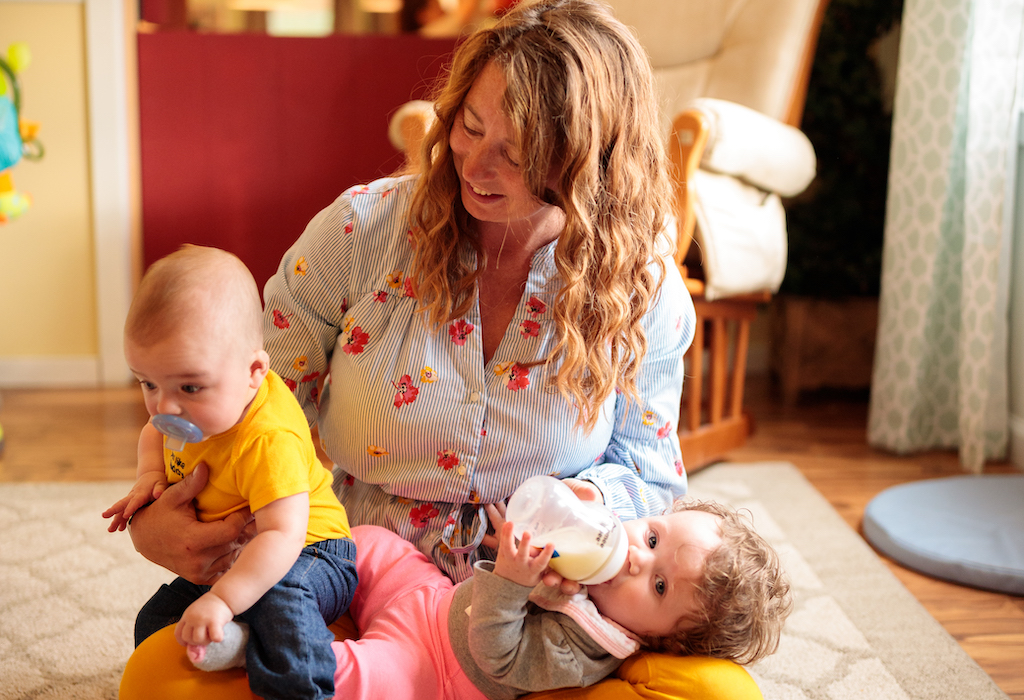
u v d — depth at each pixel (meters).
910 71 2.36
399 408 1.12
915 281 2.40
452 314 1.10
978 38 2.19
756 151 2.11
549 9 1.03
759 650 1.02
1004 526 1.90
